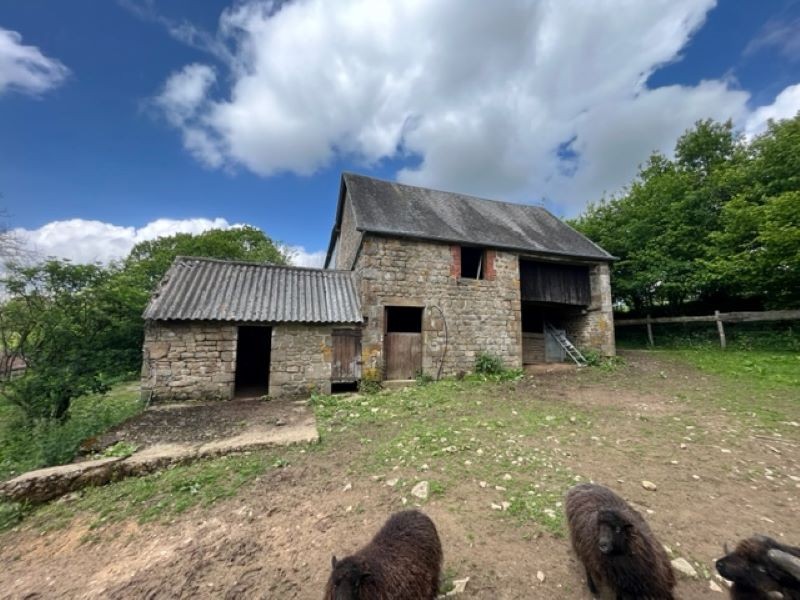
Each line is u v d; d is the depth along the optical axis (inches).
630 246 629.0
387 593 79.5
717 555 109.0
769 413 239.5
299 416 268.5
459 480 157.0
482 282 446.6
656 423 231.0
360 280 411.5
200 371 323.3
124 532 133.3
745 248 478.6
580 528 97.9
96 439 213.3
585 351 521.0
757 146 573.6
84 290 310.5
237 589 100.9
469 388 349.1
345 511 138.3
